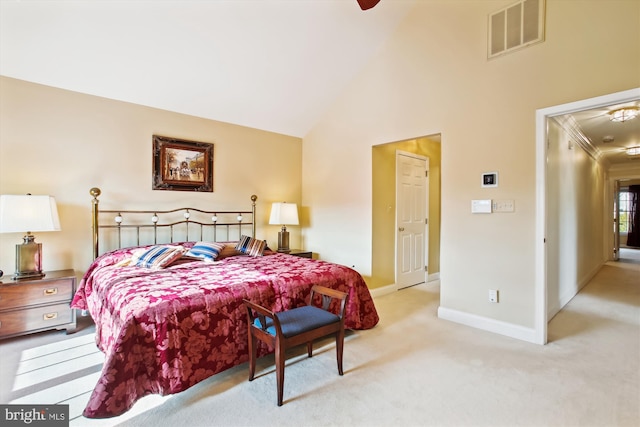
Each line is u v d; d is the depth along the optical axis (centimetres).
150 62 306
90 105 316
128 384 160
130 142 339
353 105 417
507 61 276
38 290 263
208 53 317
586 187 492
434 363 225
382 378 205
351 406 176
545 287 259
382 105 381
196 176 385
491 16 286
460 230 307
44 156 293
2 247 280
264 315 190
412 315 331
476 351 245
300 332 189
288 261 319
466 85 303
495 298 284
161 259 284
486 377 206
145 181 349
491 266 286
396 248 437
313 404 178
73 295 279
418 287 459
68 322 276
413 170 470
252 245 367
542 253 258
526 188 266
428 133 334
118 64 298
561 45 247
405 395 186
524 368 218
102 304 218
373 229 400
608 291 436
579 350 246
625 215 963
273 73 366
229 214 418
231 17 291
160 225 358
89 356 233
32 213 259
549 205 314
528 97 264
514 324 273
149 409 173
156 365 173
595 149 516
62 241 302
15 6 235
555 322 310
